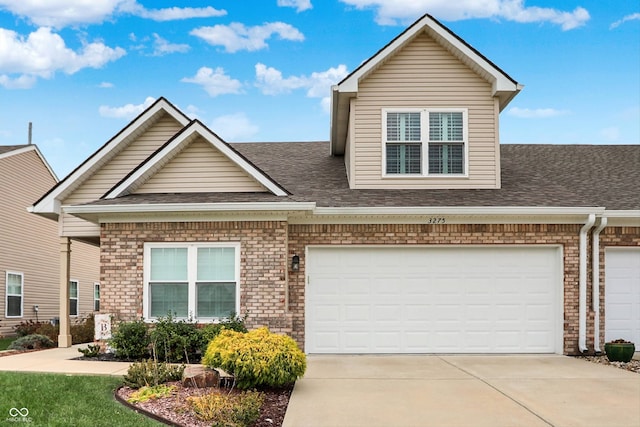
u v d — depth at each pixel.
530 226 13.55
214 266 12.85
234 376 9.16
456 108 14.85
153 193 13.89
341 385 9.74
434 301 13.56
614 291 13.82
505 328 13.52
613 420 7.77
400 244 13.52
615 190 15.02
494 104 14.88
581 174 16.34
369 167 14.77
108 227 12.98
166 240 12.90
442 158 14.78
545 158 17.78
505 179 15.58
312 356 13.06
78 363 11.57
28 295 24.12
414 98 14.90
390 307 13.55
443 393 9.18
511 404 8.52
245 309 12.70
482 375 10.66
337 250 13.65
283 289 12.70
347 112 15.54
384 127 14.81
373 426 7.46
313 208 12.42
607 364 12.05
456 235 13.54
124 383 9.07
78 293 27.69
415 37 14.98
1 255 22.27
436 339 13.49
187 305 12.77
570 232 13.56
